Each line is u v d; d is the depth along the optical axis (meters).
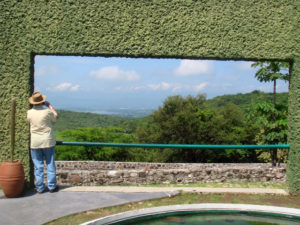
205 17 4.84
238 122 17.19
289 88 5.04
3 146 4.77
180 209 3.97
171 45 4.82
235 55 4.85
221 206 4.05
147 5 4.80
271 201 4.54
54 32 4.75
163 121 18.64
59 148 14.62
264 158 16.23
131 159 16.84
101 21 4.78
